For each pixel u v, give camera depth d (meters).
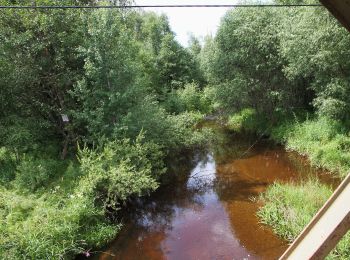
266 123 16.55
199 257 7.07
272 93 14.50
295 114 15.07
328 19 10.77
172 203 9.84
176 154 13.96
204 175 11.84
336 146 11.11
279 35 13.26
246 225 8.12
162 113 12.54
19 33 10.20
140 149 9.71
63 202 8.08
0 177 9.15
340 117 11.96
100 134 10.48
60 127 11.58
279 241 7.27
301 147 12.62
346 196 1.67
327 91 11.75
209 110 24.77
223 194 10.13
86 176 8.68
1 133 9.71
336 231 1.51
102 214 8.05
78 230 7.53
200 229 8.23
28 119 10.62
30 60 10.12
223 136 16.94
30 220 6.91
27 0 10.11
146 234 8.17
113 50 10.71
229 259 6.88
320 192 8.38
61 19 10.27
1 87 10.13
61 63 10.34
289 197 8.52
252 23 14.54
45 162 9.81
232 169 12.20
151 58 22.84
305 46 11.66
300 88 15.08
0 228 6.55
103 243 7.70
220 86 17.09
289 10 14.52
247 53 15.02
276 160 12.48
